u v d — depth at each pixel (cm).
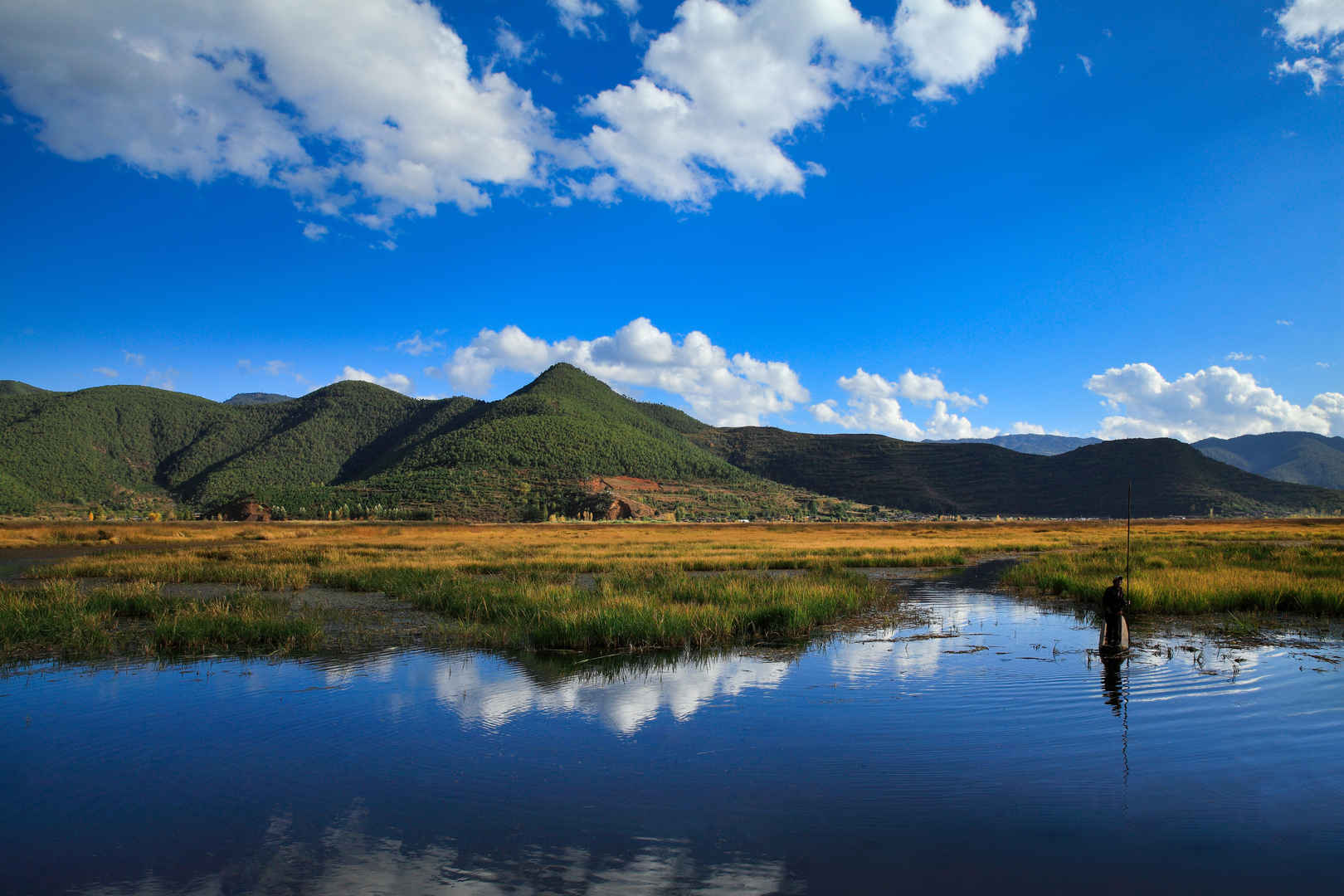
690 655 1262
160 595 1880
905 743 781
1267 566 2434
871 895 477
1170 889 485
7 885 498
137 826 593
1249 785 663
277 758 748
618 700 960
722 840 559
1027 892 480
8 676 1103
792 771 704
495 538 6166
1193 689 986
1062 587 2111
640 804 630
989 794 644
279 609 1678
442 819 604
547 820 601
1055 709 895
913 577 2733
